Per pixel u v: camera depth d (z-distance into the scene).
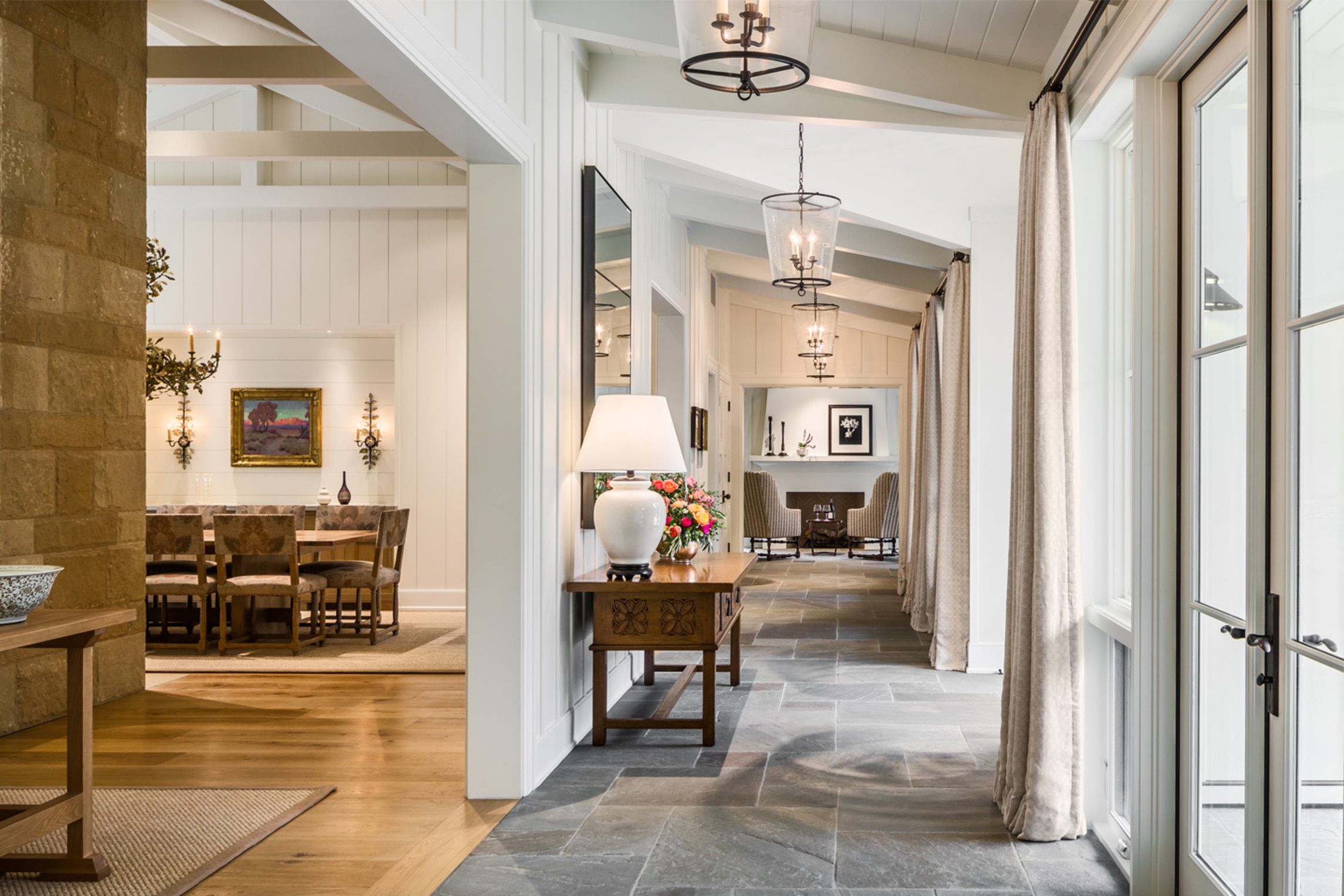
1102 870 3.27
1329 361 2.00
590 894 3.08
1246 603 2.40
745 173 6.24
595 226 5.26
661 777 4.31
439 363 9.58
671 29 4.25
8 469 5.12
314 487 9.83
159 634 7.89
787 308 13.59
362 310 9.62
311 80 6.14
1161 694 3.00
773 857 3.38
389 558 8.30
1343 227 1.94
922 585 8.32
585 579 4.88
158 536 7.27
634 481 4.84
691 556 5.61
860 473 17.22
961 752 4.67
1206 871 2.76
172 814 3.88
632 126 6.04
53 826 3.14
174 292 9.71
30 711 5.34
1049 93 3.56
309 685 6.25
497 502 4.06
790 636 8.09
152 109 9.59
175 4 7.59
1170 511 3.00
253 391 9.81
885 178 6.44
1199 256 2.88
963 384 6.86
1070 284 3.48
